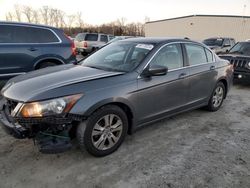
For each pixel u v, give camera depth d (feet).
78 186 9.11
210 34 127.65
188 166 10.45
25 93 9.85
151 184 9.28
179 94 13.89
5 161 10.55
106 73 11.58
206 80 15.71
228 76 17.78
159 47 13.01
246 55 27.32
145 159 10.93
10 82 11.67
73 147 11.69
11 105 10.13
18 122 9.60
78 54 59.57
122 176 9.72
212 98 16.88
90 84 10.34
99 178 9.57
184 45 14.51
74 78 10.87
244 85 27.48
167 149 11.85
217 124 15.12
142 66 12.05
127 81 11.31
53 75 11.48
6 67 19.44
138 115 11.94
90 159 10.81
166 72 12.17
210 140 12.91
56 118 9.46
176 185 9.24
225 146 12.30
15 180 9.35
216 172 10.07
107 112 10.68
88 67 13.01
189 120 15.61
